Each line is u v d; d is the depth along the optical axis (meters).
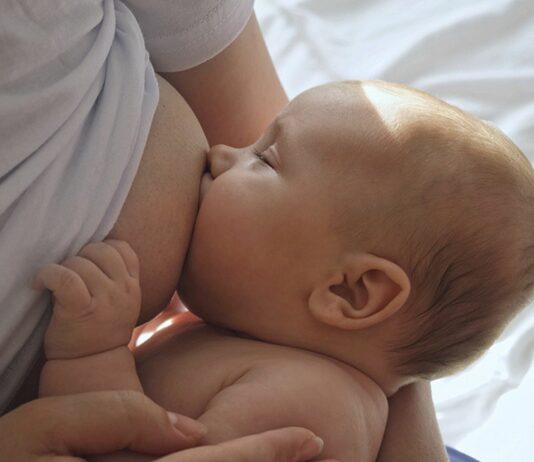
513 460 1.15
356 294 0.88
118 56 0.81
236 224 0.88
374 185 0.87
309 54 1.63
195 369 0.85
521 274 0.90
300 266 0.88
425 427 0.98
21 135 0.70
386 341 0.90
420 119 0.90
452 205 0.87
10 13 0.67
